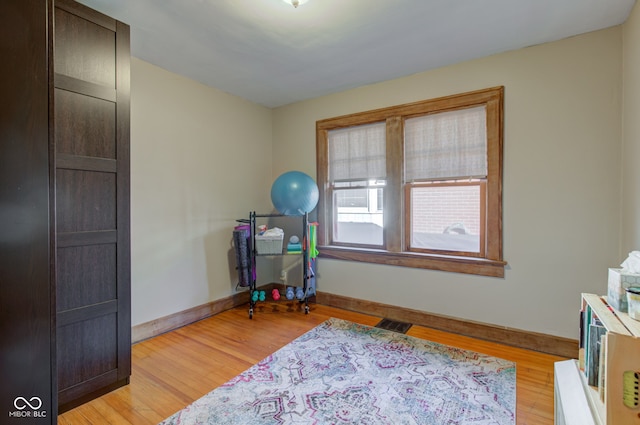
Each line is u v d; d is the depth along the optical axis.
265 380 2.17
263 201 4.12
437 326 3.04
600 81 2.31
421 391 2.03
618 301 1.47
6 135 1.22
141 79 2.82
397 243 3.28
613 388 1.24
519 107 2.62
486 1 1.98
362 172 3.56
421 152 3.18
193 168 3.28
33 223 1.28
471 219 2.94
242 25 2.26
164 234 3.02
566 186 2.45
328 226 3.82
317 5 2.02
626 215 2.15
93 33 1.94
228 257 3.66
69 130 1.84
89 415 1.81
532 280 2.60
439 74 2.98
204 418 1.79
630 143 2.08
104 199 2.01
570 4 2.00
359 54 2.71
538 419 1.76
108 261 2.04
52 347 1.32
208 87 3.44
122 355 2.10
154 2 1.99
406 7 2.04
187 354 2.56
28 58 1.27
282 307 3.74
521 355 2.51
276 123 4.19
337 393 2.02
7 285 1.21
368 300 3.47
